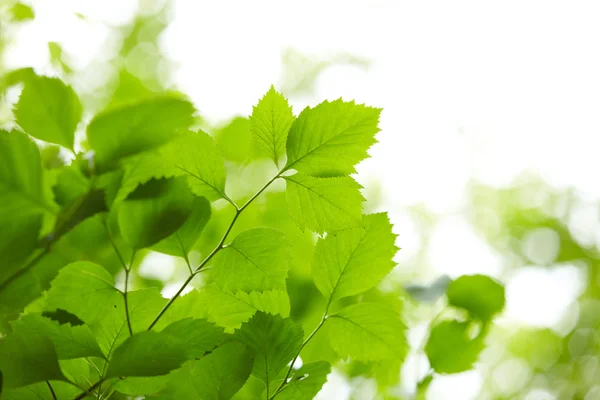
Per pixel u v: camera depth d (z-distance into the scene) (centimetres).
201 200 117
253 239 117
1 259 109
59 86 111
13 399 115
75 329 113
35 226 110
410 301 141
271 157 118
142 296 116
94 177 110
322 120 117
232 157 192
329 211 117
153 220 112
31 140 110
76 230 114
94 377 117
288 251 117
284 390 119
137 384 115
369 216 120
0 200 110
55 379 112
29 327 113
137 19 278
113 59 257
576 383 362
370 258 121
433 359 129
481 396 322
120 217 112
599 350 376
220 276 117
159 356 111
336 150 117
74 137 112
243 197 180
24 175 110
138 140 110
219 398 115
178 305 117
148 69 275
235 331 117
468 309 130
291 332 118
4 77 129
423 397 136
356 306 121
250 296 119
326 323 133
